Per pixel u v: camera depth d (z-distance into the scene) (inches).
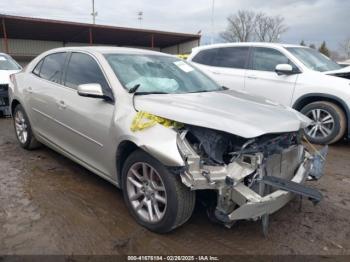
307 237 123.0
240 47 295.0
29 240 116.3
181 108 118.8
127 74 145.5
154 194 120.5
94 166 147.9
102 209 138.3
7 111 325.7
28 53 1243.2
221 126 108.7
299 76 253.1
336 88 234.8
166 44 1456.7
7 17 933.8
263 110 127.6
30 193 152.5
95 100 141.6
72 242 115.8
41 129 187.9
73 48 173.0
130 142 123.0
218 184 106.7
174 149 107.3
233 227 127.0
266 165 115.6
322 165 142.9
